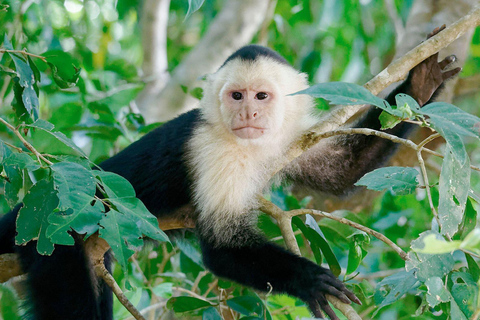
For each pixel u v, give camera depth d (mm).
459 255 9102
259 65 10258
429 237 4664
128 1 19562
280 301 9977
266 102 10172
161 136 10781
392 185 7199
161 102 17062
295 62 18766
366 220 12148
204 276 11898
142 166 10508
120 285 10859
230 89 10227
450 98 13578
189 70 17062
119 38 21219
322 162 11086
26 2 13336
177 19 22766
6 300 11344
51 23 16141
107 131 12242
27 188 9094
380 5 18969
